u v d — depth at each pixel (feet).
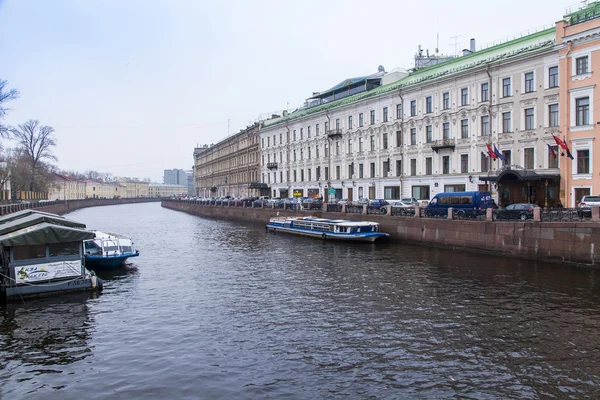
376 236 104.32
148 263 83.76
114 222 198.80
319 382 32.35
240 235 135.23
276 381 32.60
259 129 254.47
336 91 201.77
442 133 136.77
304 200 172.76
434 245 93.35
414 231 98.94
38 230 55.01
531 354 36.86
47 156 272.72
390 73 171.63
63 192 442.09
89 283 58.44
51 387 31.99
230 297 56.65
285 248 102.78
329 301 53.88
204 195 411.34
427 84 140.15
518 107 115.03
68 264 57.72
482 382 32.12
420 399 29.81
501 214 81.15
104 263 76.02
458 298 53.83
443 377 32.94
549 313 47.14
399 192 153.38
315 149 202.18
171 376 33.58
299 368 34.78
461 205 101.19
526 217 77.66
